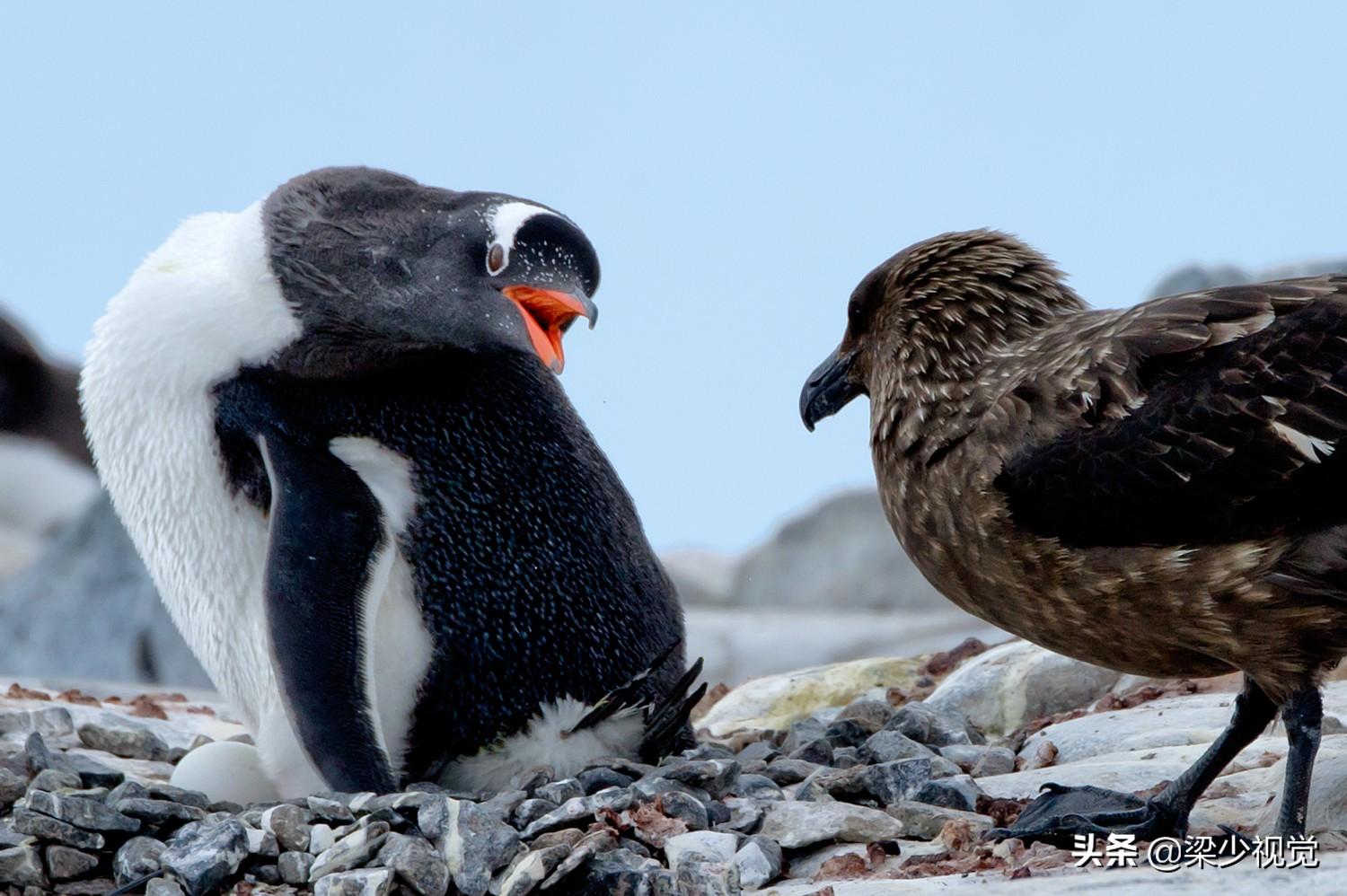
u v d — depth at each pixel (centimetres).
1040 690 1403
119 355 1218
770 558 3847
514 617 1177
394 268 1193
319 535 1141
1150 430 967
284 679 1115
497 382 1227
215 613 1211
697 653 2919
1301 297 973
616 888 958
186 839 1029
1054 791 1048
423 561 1170
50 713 1406
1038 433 1002
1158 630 989
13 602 3089
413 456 1190
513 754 1180
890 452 1093
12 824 1049
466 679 1166
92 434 1259
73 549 3095
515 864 990
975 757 1259
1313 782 1008
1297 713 953
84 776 1166
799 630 2938
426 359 1210
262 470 1194
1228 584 949
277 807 1044
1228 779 1102
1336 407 934
